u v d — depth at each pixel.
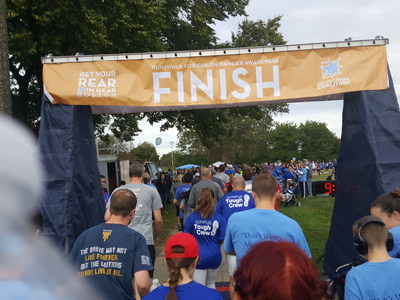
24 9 10.93
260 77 5.12
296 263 1.04
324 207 13.47
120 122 19.05
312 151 103.06
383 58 5.01
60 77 5.05
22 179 0.45
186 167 28.81
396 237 2.49
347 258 5.31
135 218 4.45
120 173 16.22
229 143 52.22
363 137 5.05
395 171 4.82
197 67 5.16
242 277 1.10
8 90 4.98
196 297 2.00
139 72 5.12
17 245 0.49
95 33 11.48
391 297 1.91
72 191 4.84
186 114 18.91
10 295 0.49
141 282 2.53
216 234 4.28
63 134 4.99
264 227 2.79
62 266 0.58
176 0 16.16
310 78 5.07
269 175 3.04
